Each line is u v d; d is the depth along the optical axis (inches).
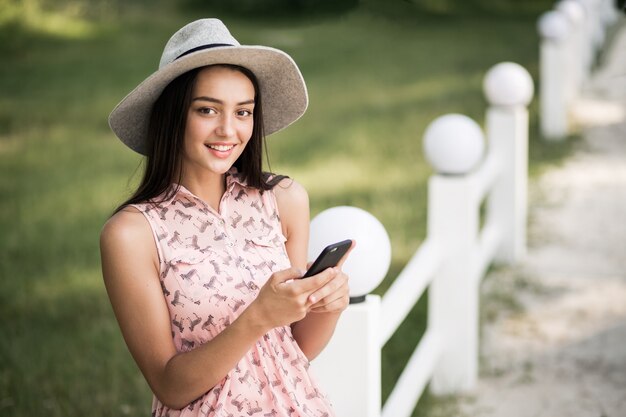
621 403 177.6
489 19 822.5
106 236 91.5
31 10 746.2
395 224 282.8
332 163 365.1
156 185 94.5
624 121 406.0
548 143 377.7
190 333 92.4
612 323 214.5
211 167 93.1
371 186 329.1
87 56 666.8
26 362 196.1
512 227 253.9
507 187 252.2
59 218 303.1
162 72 89.7
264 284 90.1
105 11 834.8
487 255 218.4
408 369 163.6
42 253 267.3
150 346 90.9
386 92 509.0
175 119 93.0
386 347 201.6
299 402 95.6
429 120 434.6
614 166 345.4
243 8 899.4
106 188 340.5
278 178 101.9
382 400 179.3
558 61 379.2
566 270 250.1
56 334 211.8
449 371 183.8
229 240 95.1
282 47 690.2
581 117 417.7
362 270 106.5
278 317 84.4
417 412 175.0
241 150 95.1
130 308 91.0
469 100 473.1
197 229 94.3
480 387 186.4
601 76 494.3
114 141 421.4
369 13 841.5
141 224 92.1
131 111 94.7
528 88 249.0
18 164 380.5
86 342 207.3
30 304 229.5
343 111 463.2
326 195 317.4
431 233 180.7
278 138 409.7
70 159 387.9
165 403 91.4
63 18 777.6
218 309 92.1
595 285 238.5
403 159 369.1
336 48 678.5
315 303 86.7
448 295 181.9
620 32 560.1
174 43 96.5
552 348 203.2
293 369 96.8
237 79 92.6
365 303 109.3
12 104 505.0
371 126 427.5
